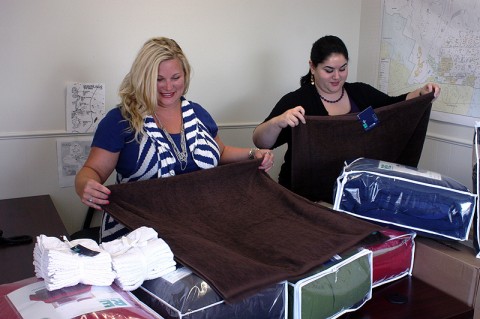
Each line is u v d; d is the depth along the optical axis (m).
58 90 2.38
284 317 1.08
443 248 1.41
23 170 2.39
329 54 2.06
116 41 2.45
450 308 1.28
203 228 1.36
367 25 3.11
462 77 2.48
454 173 2.60
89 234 2.30
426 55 2.68
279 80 2.97
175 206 1.42
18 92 2.30
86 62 2.41
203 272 1.01
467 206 1.38
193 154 1.74
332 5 3.03
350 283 1.18
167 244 1.11
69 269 0.94
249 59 2.84
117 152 1.65
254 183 1.62
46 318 0.85
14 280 1.40
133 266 1.00
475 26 2.38
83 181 1.49
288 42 2.94
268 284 1.03
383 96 2.29
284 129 2.09
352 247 1.24
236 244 1.28
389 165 1.56
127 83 1.71
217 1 2.67
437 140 2.69
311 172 1.90
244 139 2.94
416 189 1.41
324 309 1.13
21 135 2.33
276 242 1.27
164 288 1.01
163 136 1.69
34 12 2.25
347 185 1.46
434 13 2.60
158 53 1.63
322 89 2.19
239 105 2.88
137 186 1.38
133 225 1.25
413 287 1.39
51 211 2.10
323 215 1.40
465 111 2.49
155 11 2.51
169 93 1.68
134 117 1.63
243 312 1.01
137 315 0.90
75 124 2.44
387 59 2.96
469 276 1.30
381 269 1.35
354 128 1.89
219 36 2.72
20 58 2.27
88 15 2.36
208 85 2.76
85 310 0.88
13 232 1.82
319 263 1.15
